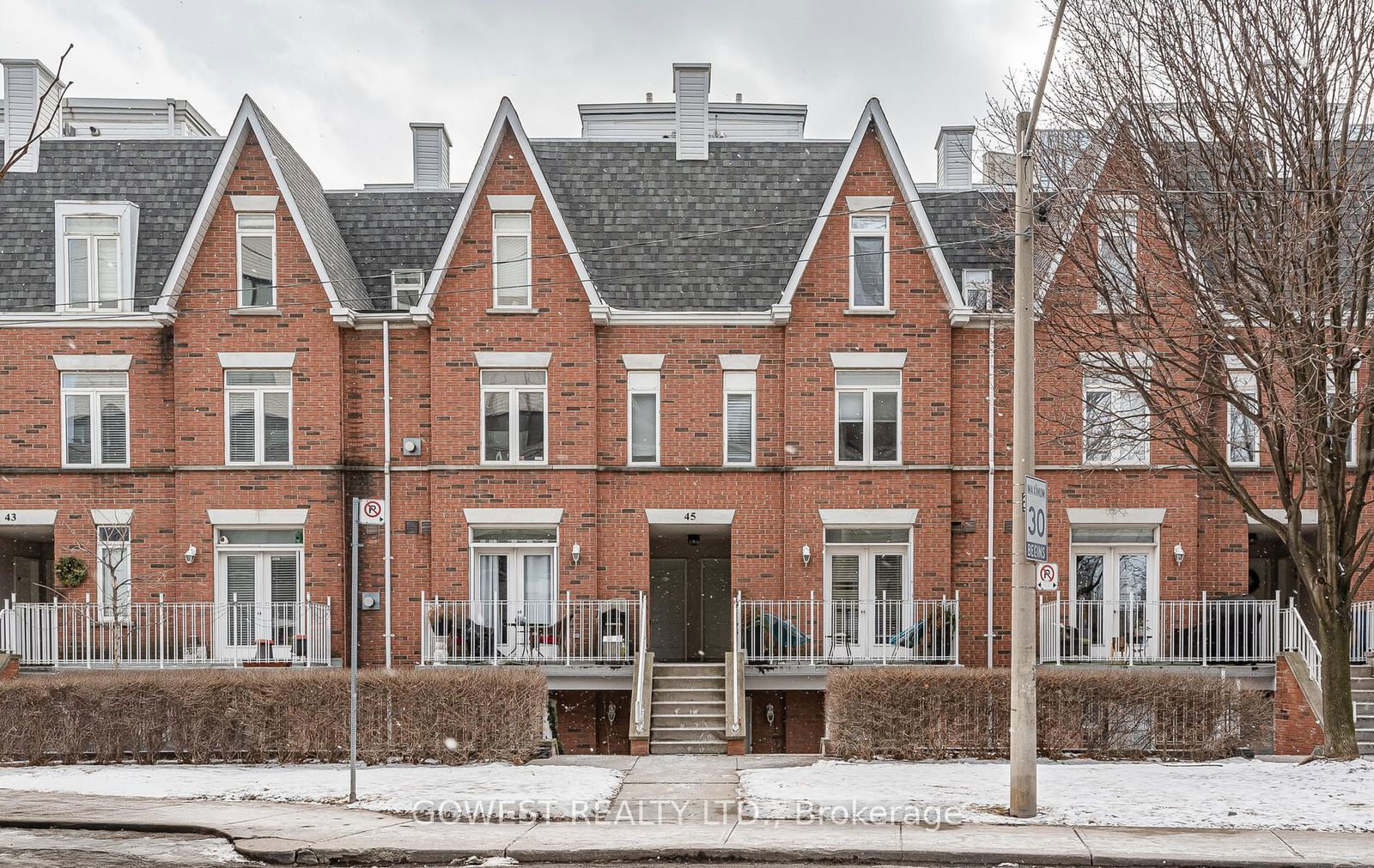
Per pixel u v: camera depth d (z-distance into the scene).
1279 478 17.20
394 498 23.94
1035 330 18.36
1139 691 17.50
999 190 22.14
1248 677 22.23
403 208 26.56
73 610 23.25
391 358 24.11
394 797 14.33
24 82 25.78
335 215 26.52
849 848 11.54
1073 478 23.83
